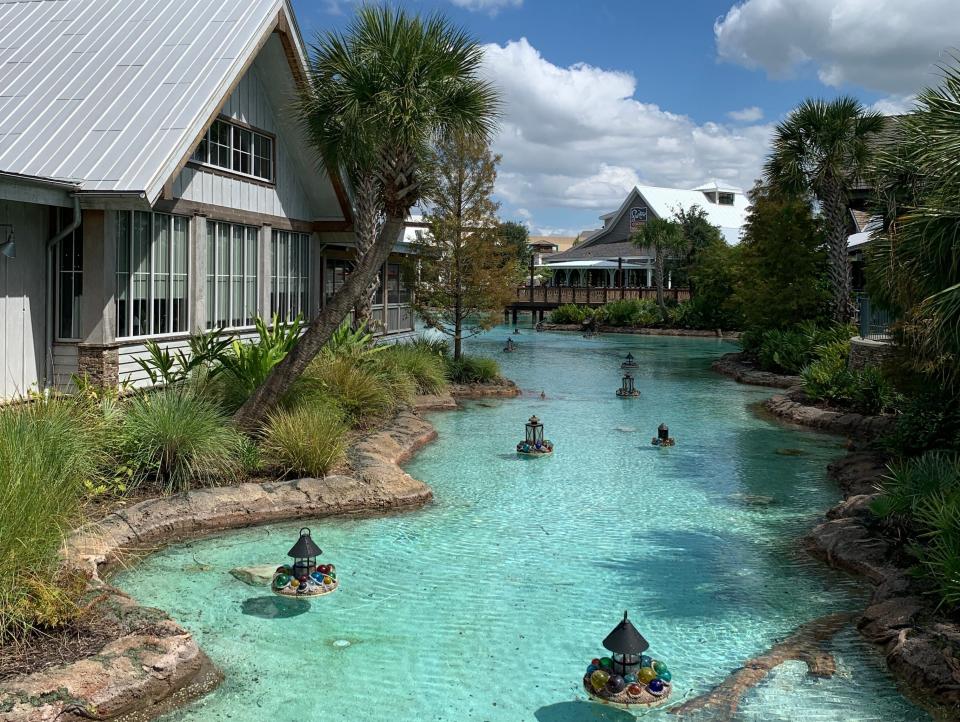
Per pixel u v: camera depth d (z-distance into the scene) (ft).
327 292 78.43
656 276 194.29
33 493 21.57
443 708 19.61
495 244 80.23
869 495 35.81
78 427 32.37
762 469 46.14
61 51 52.06
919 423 43.50
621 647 20.03
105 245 44.09
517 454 49.01
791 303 100.32
